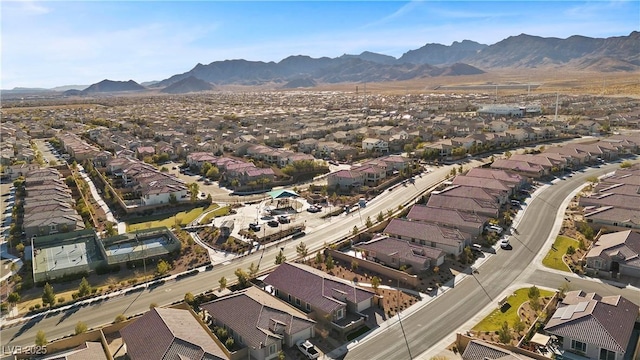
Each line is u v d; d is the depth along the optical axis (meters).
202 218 104.88
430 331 58.53
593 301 56.41
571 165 140.75
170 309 59.72
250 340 53.69
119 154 171.50
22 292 72.12
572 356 51.84
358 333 58.38
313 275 67.44
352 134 199.88
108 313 64.62
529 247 84.19
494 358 48.47
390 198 116.25
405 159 146.12
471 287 70.12
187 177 146.50
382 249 79.56
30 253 86.25
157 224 102.25
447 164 150.38
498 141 175.50
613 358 50.28
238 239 91.31
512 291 68.44
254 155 169.50
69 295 70.06
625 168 127.44
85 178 143.75
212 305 61.28
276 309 58.59
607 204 99.25
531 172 129.62
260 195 123.69
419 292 69.19
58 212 100.19
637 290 67.38
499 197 105.44
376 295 65.19
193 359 48.84
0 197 125.38
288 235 93.31
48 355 54.72
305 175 142.62
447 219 91.81
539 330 57.25
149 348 51.12
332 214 105.88
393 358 53.19
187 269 79.19
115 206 114.25
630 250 73.56
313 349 54.12
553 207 105.12
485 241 86.44
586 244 83.69
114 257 80.50
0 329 61.03
